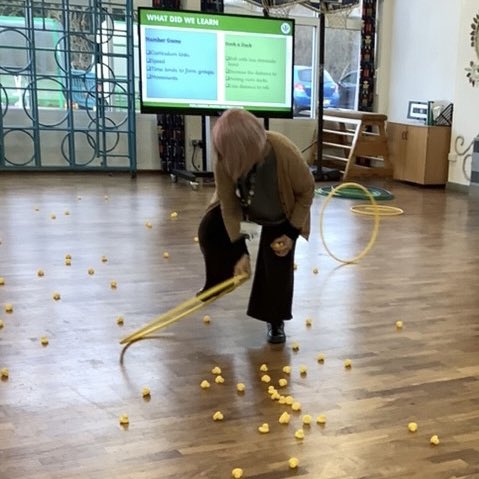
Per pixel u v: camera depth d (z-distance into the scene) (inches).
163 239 195.8
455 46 313.3
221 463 81.3
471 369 111.6
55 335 121.3
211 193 278.1
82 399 97.0
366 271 169.9
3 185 278.2
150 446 84.7
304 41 354.3
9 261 167.5
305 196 111.0
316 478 78.7
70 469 79.2
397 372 109.7
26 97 310.8
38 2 300.5
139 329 125.0
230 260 121.5
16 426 88.7
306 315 136.4
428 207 263.3
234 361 112.5
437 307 143.4
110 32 313.7
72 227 206.2
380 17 356.5
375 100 364.2
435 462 82.6
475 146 289.3
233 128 99.4
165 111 297.0
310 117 363.3
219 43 298.7
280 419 91.7
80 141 324.2
